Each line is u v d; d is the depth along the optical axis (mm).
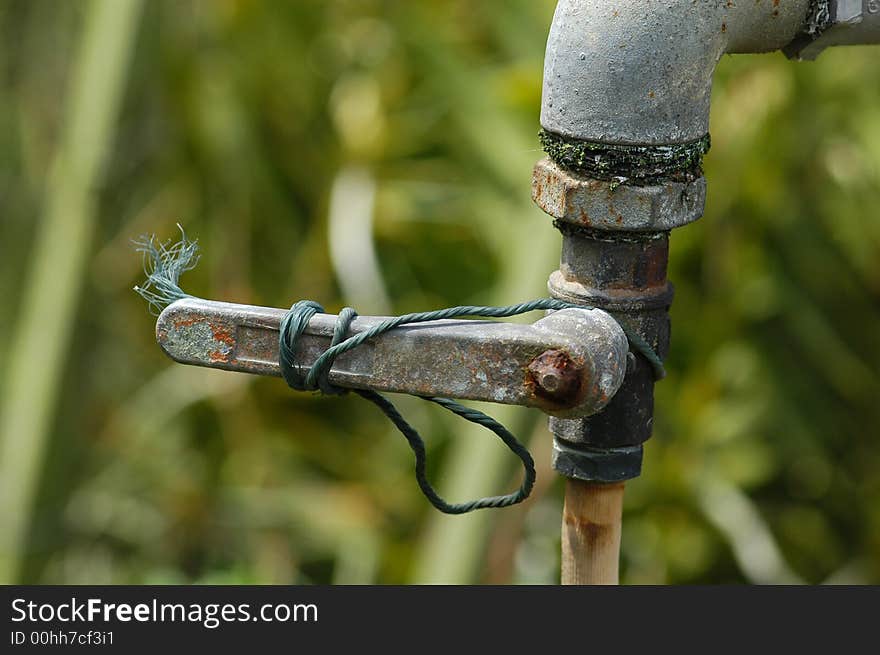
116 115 2852
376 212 3543
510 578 3070
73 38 3285
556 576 3568
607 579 1655
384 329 1426
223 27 3611
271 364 1485
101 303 3088
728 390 3723
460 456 2771
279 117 3713
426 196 3553
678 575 3717
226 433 3826
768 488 3928
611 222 1493
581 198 1497
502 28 3340
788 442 3709
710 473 3645
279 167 3752
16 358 2994
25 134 3371
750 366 3668
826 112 3496
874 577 3781
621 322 1537
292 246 3768
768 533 3660
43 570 3055
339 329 1441
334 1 3627
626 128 1466
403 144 3592
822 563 3879
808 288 3643
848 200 3539
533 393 1382
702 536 3695
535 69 3086
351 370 1446
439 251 3666
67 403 2977
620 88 1459
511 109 3330
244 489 3785
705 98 1505
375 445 3809
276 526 3770
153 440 3861
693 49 1465
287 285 3756
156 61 2895
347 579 3588
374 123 3549
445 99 3539
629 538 3748
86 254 2922
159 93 3127
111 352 3660
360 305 3311
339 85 3641
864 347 3807
